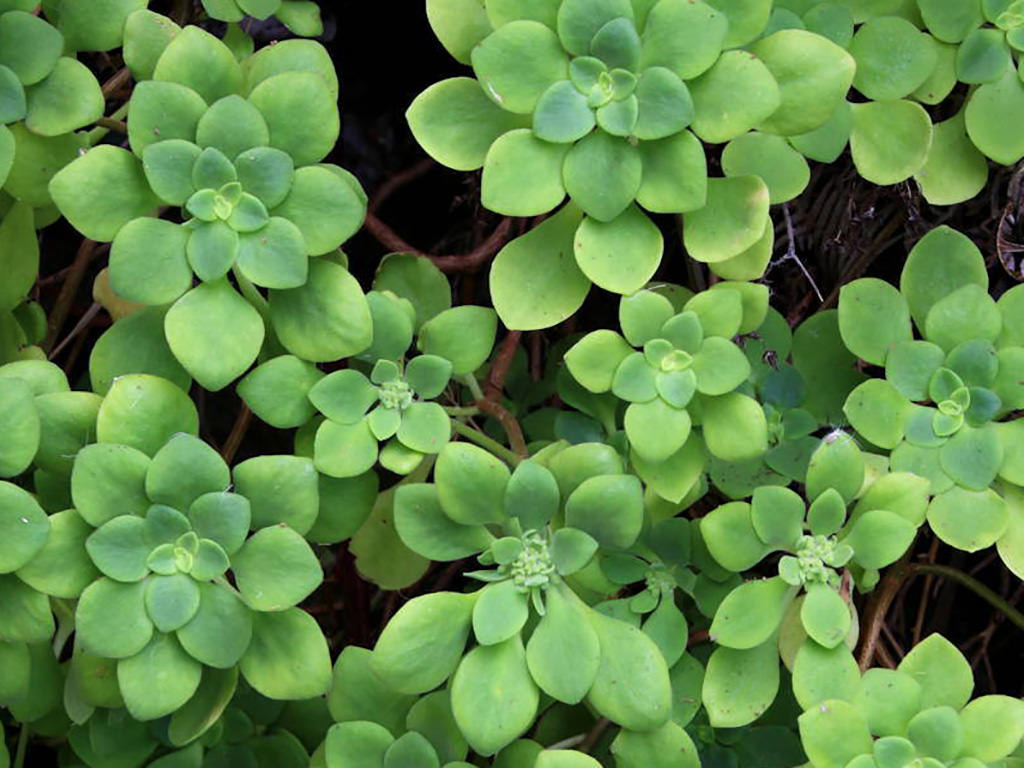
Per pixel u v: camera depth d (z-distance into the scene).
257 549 0.64
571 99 0.65
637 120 0.65
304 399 0.67
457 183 0.88
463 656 0.67
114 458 0.63
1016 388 0.69
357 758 0.67
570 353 0.68
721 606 0.67
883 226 0.81
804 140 0.70
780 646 0.69
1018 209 0.77
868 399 0.70
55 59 0.65
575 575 0.69
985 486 0.69
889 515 0.67
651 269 0.67
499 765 0.69
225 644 0.64
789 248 0.80
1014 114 0.71
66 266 0.86
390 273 0.74
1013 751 0.69
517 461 0.73
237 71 0.65
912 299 0.71
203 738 0.71
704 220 0.67
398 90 0.89
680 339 0.68
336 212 0.65
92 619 0.63
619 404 0.75
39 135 0.67
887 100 0.71
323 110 0.65
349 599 0.82
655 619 0.70
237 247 0.65
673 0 0.65
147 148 0.64
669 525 0.70
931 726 0.65
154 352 0.67
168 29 0.67
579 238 0.67
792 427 0.73
